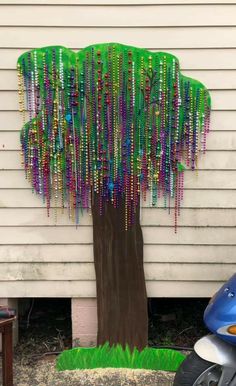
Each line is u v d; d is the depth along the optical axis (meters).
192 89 3.49
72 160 3.59
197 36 3.45
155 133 3.54
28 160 3.61
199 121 3.53
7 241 3.72
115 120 3.52
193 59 3.47
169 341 3.99
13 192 3.66
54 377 3.57
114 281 3.66
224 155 3.59
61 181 3.63
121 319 3.67
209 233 3.69
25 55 3.46
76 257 3.74
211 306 2.83
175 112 3.51
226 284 2.90
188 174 3.62
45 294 3.79
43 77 3.49
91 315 3.82
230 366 2.73
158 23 3.43
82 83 3.47
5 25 3.45
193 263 3.73
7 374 3.25
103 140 3.55
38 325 4.31
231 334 2.67
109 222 3.62
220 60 3.47
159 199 3.65
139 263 3.65
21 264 3.76
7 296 3.79
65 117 3.53
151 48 3.46
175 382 2.88
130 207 3.62
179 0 3.41
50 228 3.71
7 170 3.63
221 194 3.64
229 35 3.45
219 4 3.42
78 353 3.65
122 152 3.56
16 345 3.98
